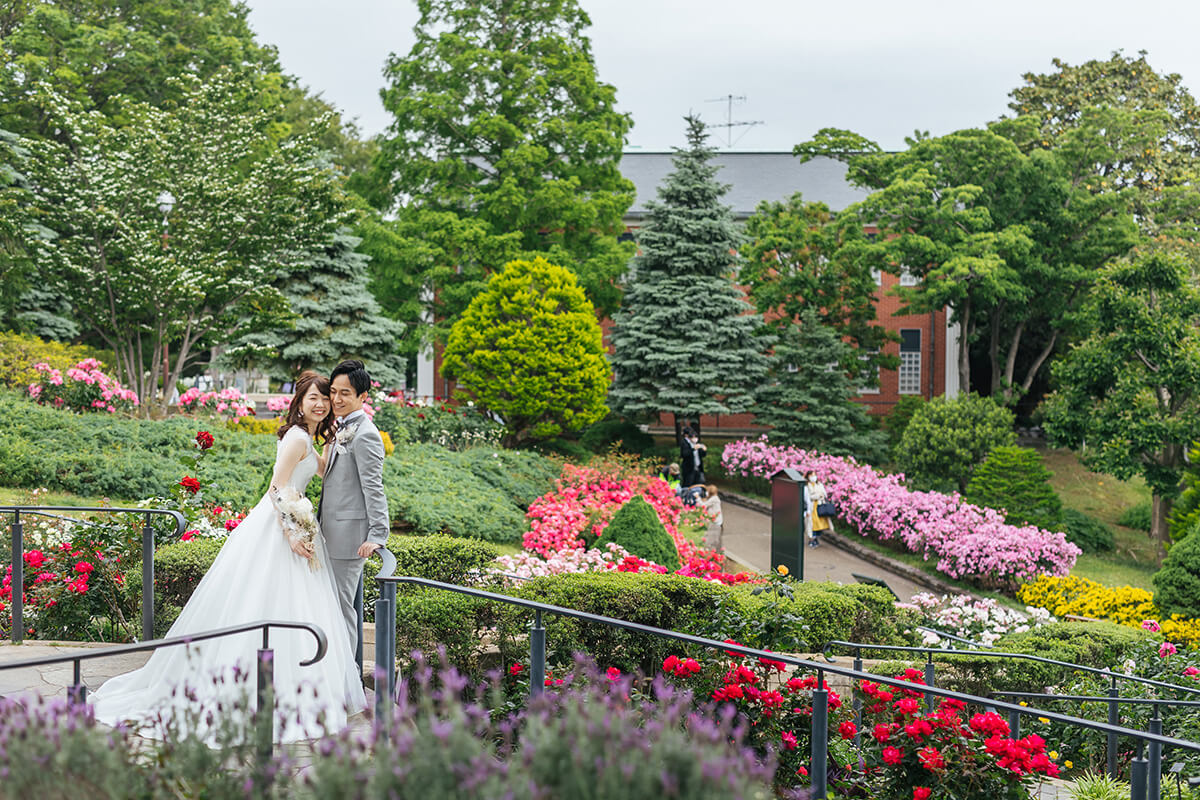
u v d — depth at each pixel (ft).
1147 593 53.78
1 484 42.55
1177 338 71.77
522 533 52.65
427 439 73.31
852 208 93.61
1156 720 17.30
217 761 9.57
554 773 8.25
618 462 77.51
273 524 16.79
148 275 58.29
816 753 15.24
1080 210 92.48
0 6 89.45
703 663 20.80
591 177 98.22
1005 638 39.75
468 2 96.12
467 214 98.22
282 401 62.59
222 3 106.63
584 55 98.37
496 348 82.38
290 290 78.48
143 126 61.16
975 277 88.99
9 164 70.13
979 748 17.02
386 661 16.29
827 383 91.04
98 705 15.94
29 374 57.57
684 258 91.86
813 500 74.95
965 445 77.92
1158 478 73.41
